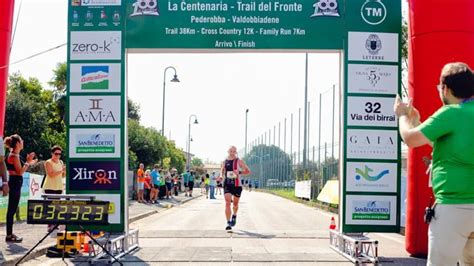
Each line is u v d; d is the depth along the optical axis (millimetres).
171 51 9859
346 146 9555
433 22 9047
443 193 3938
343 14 9695
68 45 9578
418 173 9148
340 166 9773
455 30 8992
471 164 3885
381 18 9711
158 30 9664
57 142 38594
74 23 9609
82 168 9516
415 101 9211
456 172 3891
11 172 9781
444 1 9000
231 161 13195
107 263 8258
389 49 9688
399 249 10320
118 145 9500
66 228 8562
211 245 10359
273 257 8883
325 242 10984
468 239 4027
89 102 9555
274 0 9727
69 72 9570
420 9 9180
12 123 36812
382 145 9594
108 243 8391
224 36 9703
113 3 9641
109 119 9531
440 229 3918
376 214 9547
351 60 9625
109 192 9469
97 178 9484
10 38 9297
